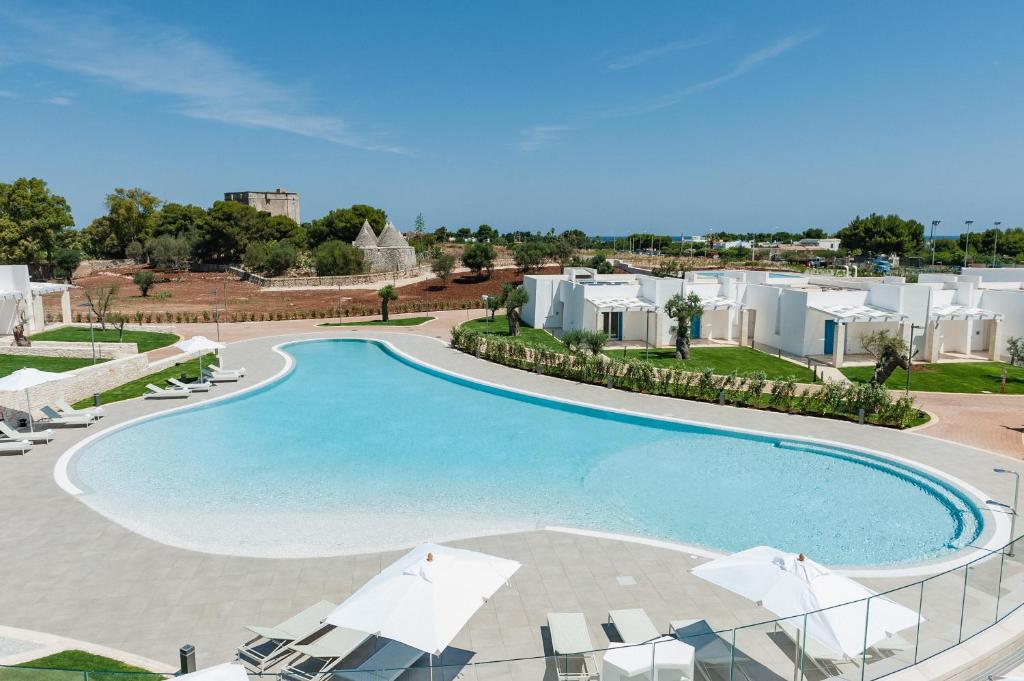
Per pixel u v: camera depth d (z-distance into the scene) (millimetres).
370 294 66438
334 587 12102
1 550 13469
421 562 9578
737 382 26391
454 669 8961
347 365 34875
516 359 33188
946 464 18938
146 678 7875
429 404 27000
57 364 30062
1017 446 20688
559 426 23984
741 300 39250
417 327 46594
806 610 8820
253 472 19234
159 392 26672
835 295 34094
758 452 21078
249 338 41156
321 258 76312
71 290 67750
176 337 40594
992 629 10625
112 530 14539
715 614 11172
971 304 35656
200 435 22734
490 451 21297
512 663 9062
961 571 10258
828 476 19062
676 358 33969
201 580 12320
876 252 109938
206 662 9773
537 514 16484
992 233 109438
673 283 37406
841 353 32312
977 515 15844
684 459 20484
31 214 78062
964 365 33156
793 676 9188
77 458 19531
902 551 14594
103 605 11383
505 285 42281
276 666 9555
